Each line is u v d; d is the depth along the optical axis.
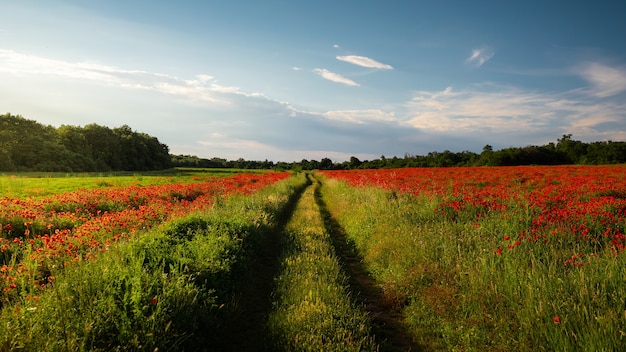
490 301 5.85
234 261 7.33
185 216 11.20
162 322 4.32
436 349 5.25
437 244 8.67
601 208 11.07
